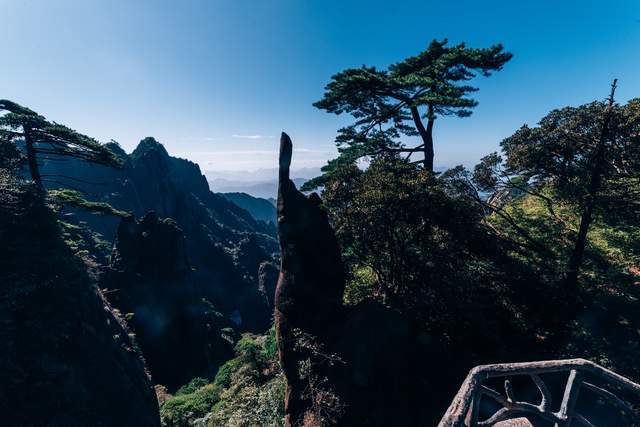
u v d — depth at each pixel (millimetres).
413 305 14617
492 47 15836
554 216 21438
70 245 18547
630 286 14867
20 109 19469
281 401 16062
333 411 11320
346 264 18500
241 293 123625
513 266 15906
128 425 14953
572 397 4320
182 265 67438
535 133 16875
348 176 16141
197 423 25688
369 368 12086
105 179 120688
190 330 62406
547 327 13266
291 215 15039
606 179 14938
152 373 52312
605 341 12133
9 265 13547
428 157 20188
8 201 14984
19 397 11008
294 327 13805
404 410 11383
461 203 16188
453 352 13164
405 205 14352
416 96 18078
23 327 12367
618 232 18812
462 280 14234
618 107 13945
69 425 11891
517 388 11547
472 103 14883
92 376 14430
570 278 15602
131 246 61094
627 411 4199
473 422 4004
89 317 16625
